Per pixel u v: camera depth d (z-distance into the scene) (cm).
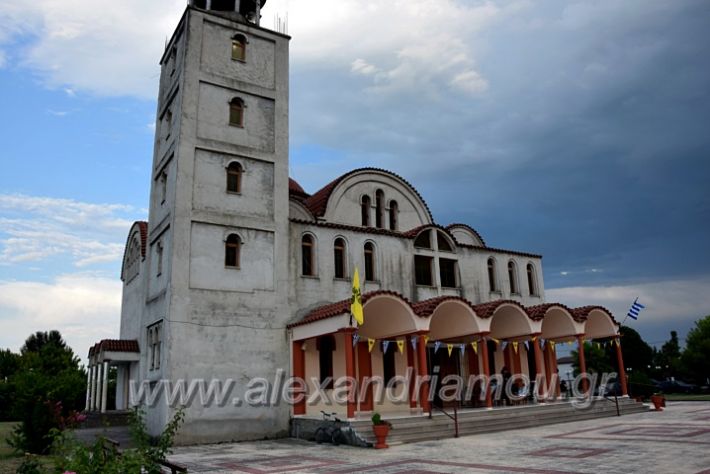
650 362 5900
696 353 4700
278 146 2552
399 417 2070
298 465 1477
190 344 2111
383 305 2209
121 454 1112
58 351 5338
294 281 2420
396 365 2595
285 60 2692
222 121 2434
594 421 2359
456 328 2514
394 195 3027
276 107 2600
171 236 2188
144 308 2477
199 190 2295
